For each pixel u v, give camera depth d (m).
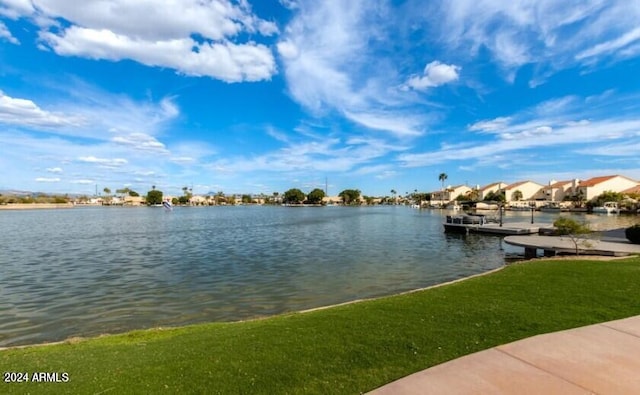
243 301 13.26
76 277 17.56
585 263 14.18
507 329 6.58
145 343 7.25
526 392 4.22
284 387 4.71
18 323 10.99
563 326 6.66
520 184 137.88
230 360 5.63
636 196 89.62
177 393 4.65
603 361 5.02
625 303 8.15
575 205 108.69
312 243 31.44
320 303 12.92
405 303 8.87
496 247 28.11
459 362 5.10
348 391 4.54
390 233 40.41
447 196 161.88
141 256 24.31
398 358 5.47
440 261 21.83
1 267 20.38
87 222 62.25
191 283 16.16
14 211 121.88
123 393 4.69
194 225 54.41
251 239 34.88
